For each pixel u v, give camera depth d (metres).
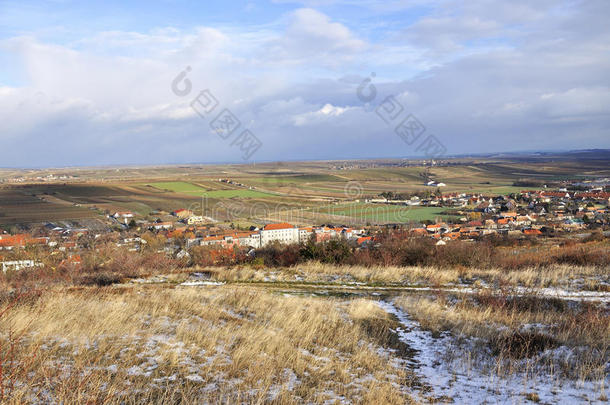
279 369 6.62
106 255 26.64
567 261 17.42
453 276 15.34
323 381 6.23
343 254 19.23
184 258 23.11
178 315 9.26
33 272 18.66
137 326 8.19
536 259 18.02
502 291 11.98
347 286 14.48
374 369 6.94
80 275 18.00
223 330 8.27
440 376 6.74
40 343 6.81
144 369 6.16
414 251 18.86
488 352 7.79
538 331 8.59
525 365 7.06
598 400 5.62
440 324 9.53
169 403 5.13
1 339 6.64
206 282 15.51
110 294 11.68
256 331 8.35
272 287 14.39
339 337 8.50
